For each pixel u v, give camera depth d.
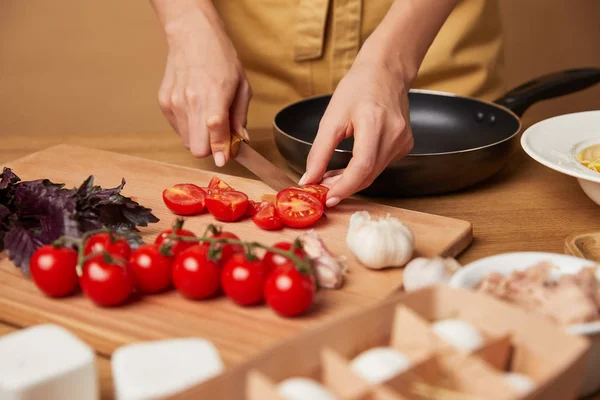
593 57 2.92
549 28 2.86
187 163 1.58
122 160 1.55
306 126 1.61
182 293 1.01
